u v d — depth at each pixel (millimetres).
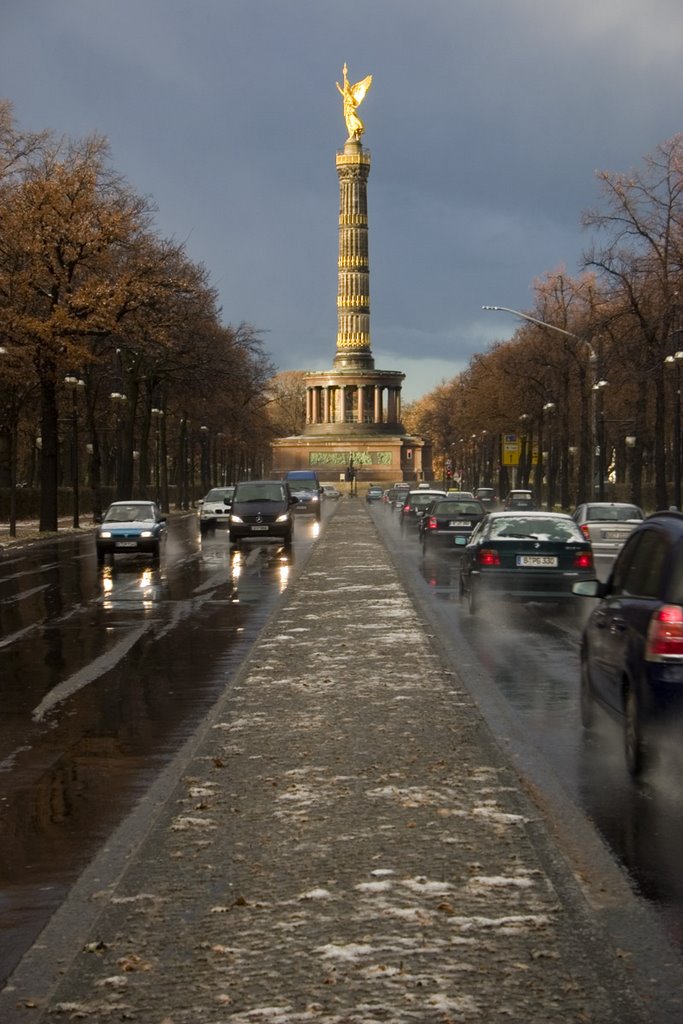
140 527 36625
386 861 6512
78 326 53562
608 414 75188
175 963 5172
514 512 22156
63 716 11961
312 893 5992
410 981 4910
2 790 8992
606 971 5066
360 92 160750
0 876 6863
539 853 6648
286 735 9977
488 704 12266
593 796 8508
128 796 8750
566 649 16625
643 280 51094
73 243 53250
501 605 22938
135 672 14828
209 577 30391
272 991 4840
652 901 6234
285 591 24234
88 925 5938
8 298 52812
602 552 29922
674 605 8711
